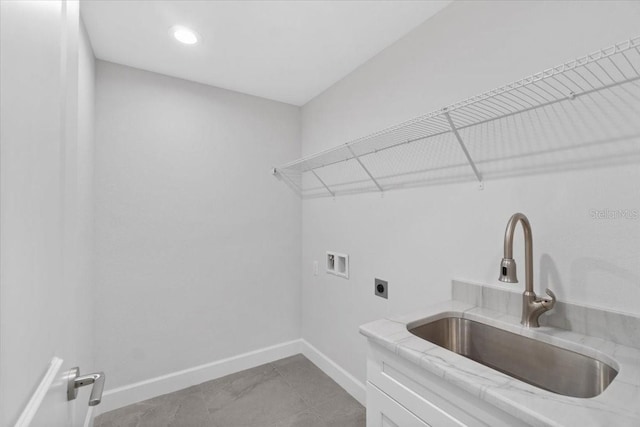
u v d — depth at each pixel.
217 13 1.63
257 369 2.58
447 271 1.58
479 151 1.44
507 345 1.19
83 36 1.63
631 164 1.00
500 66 1.35
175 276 2.30
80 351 1.52
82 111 1.58
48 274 0.56
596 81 1.07
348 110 2.29
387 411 1.11
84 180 1.63
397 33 1.82
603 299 1.06
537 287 1.22
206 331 2.43
